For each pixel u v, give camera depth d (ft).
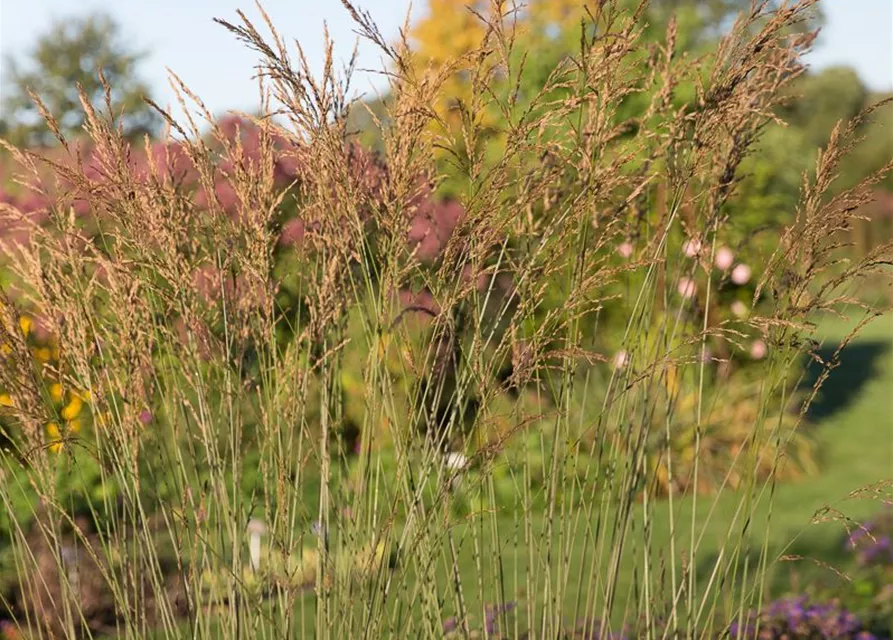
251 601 8.52
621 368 8.95
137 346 8.42
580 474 14.20
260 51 7.59
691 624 9.25
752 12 8.21
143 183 8.28
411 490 8.49
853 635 15.43
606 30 8.09
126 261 8.34
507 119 8.28
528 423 8.14
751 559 19.84
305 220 8.65
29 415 8.45
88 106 8.15
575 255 8.73
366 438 8.30
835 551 20.70
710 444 26.48
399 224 8.04
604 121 8.30
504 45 8.29
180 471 8.70
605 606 8.84
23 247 8.60
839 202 8.17
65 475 17.67
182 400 8.50
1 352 8.54
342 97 7.97
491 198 8.03
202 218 8.66
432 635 8.58
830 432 35.17
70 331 8.50
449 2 48.91
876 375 44.96
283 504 8.30
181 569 8.57
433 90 8.11
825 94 114.01
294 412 8.38
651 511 9.32
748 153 9.07
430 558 8.48
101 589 16.55
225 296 8.49
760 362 28.76
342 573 8.46
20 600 16.52
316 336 8.47
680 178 8.50
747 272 25.27
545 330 8.57
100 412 8.63
